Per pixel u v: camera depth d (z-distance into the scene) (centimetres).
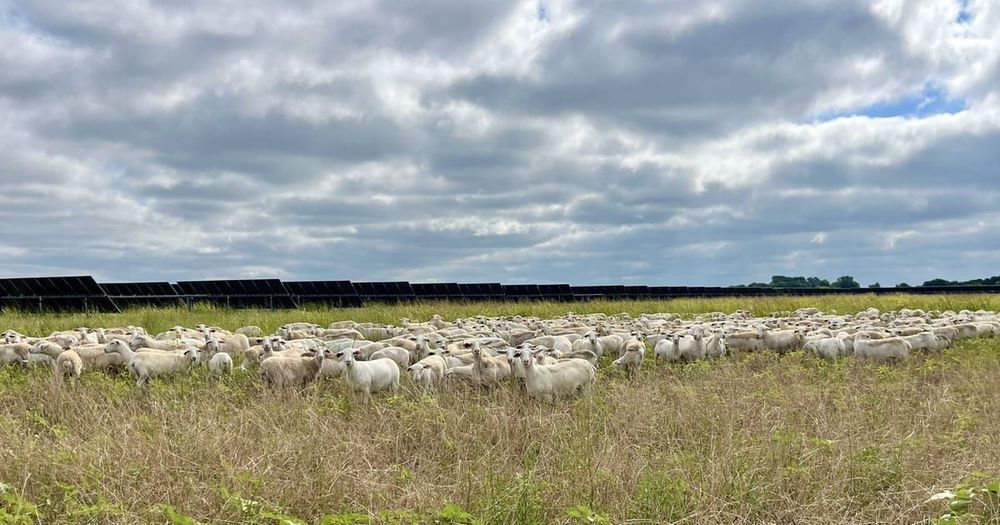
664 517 679
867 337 1814
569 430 934
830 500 720
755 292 7162
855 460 794
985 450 869
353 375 1245
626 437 909
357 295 4184
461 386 1276
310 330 2123
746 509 703
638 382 1330
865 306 3672
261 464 768
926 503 696
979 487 711
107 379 1324
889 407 1064
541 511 683
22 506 630
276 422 969
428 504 692
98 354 1488
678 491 708
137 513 657
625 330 2138
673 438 917
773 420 979
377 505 707
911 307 3525
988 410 1072
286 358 1336
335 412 1078
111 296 3659
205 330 1964
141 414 1024
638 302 4091
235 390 1243
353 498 722
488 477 733
